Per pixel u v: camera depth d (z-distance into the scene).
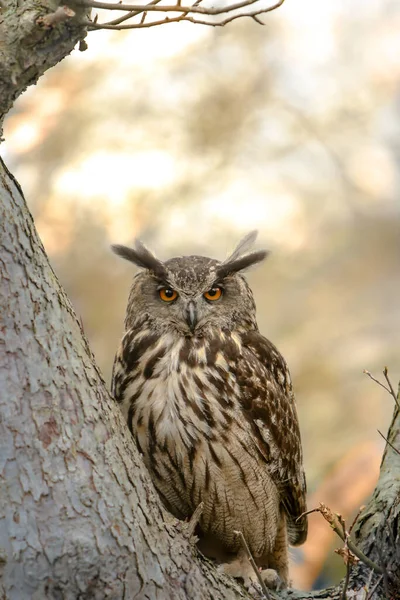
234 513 8.91
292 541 9.97
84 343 6.45
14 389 5.97
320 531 11.87
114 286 17.58
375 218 20.78
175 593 6.42
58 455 6.02
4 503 5.91
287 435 9.10
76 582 5.96
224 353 8.97
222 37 19.11
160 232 17.62
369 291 20.22
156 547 6.41
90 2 6.01
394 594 7.55
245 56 19.56
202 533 9.26
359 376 18.95
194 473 8.72
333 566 11.66
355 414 18.19
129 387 8.96
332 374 18.98
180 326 9.09
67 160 17.38
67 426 6.09
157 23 6.26
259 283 19.97
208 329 9.18
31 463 5.96
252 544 9.18
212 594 6.69
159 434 8.69
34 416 6.00
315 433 17.91
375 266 20.48
